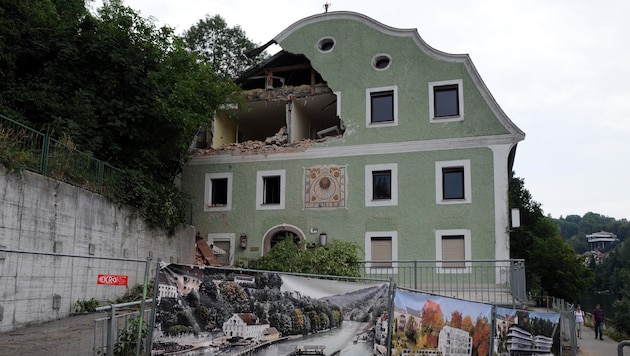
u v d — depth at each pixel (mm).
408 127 22766
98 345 9500
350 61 24000
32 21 19281
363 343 8102
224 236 24094
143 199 17859
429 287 20922
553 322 12117
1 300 11680
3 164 12195
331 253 18750
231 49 41219
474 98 22312
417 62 23188
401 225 22125
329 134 25781
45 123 17109
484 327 9758
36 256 12906
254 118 27734
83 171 15602
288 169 23906
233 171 24547
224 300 7250
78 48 19156
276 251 18875
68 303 13891
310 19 24797
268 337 7570
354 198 22844
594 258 110062
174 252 20391
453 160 22078
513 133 21672
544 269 50562
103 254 15688
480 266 19625
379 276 21672
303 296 7910
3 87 17859
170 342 6699
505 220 21188
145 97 19641
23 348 9242
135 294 15688
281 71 26062
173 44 21828
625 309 28562
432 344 8734
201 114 21562
